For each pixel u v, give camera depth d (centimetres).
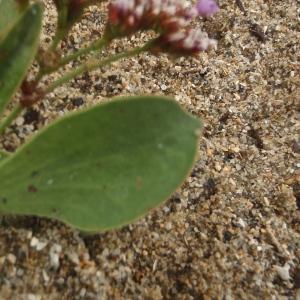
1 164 7
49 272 8
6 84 7
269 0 12
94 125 7
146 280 8
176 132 7
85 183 7
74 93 9
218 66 11
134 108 7
